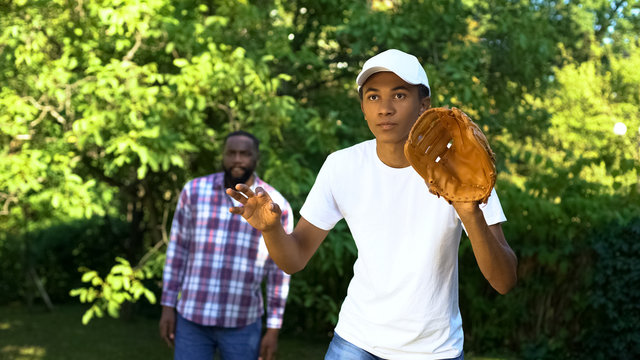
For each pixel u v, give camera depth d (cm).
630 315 649
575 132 1130
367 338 194
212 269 334
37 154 469
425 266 187
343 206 197
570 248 673
